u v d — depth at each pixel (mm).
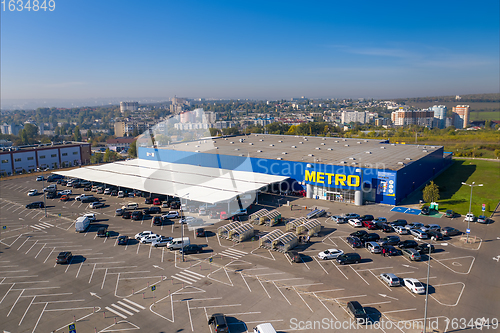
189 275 39250
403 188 68750
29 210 67188
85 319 31141
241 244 48281
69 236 52312
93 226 56719
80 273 40062
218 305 33125
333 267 40812
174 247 46781
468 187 80875
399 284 36344
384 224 53156
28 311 32500
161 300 34094
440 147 98562
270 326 28031
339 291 35375
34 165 116562
